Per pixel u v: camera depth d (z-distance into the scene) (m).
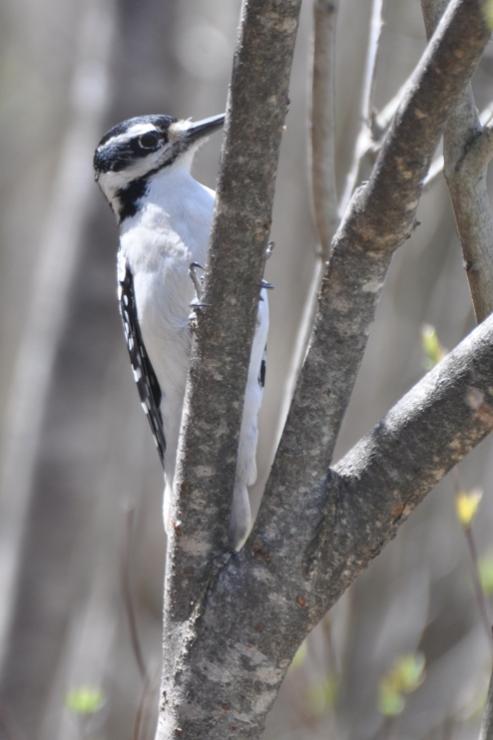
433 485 5.57
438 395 5.49
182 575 6.08
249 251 5.79
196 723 5.95
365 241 5.50
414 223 5.52
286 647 5.85
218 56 15.84
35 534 14.98
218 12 19.86
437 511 14.55
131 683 17.66
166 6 14.77
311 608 5.79
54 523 14.98
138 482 18.17
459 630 14.27
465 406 5.43
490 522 14.41
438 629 14.33
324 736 12.12
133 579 17.75
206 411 6.03
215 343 5.93
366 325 5.71
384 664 14.32
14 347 26.86
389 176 5.30
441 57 5.00
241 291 5.85
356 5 15.14
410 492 5.59
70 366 14.82
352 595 14.67
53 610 15.12
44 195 27.11
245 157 5.62
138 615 18.14
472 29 4.88
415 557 14.62
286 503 5.78
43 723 15.29
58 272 14.95
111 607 17.73
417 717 13.39
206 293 5.89
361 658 14.41
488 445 14.49
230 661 5.89
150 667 14.91
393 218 5.40
